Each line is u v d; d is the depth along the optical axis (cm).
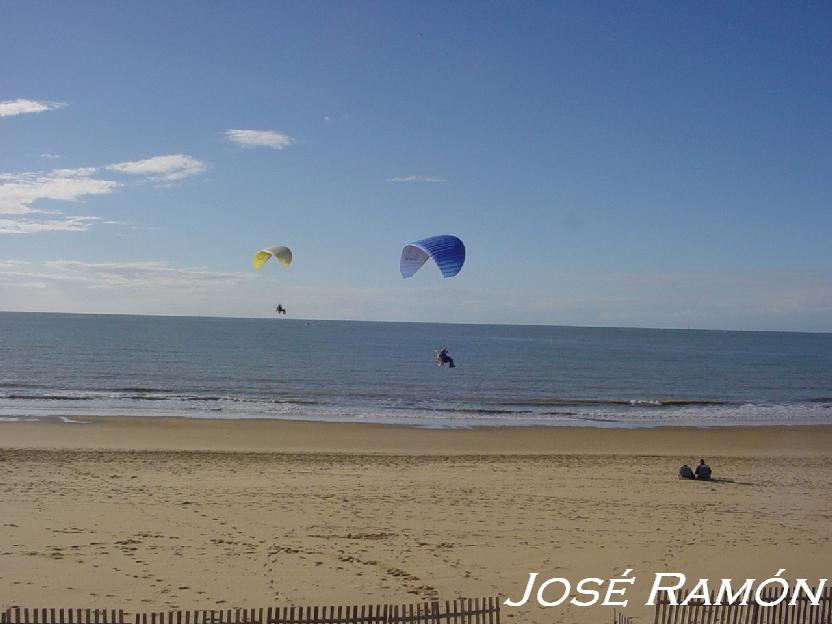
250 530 1463
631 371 7619
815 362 10181
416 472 2184
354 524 1540
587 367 7981
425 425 3344
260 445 2656
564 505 1788
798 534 1582
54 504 1584
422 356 8762
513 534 1509
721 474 2312
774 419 4003
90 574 1166
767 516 1744
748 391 5838
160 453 2350
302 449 2598
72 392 4378
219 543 1365
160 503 1641
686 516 1716
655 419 3862
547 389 5503
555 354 10638
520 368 7531
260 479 1983
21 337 10669
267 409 3797
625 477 2206
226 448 2562
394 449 2670
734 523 1661
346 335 16362
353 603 1102
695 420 3866
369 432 3061
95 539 1347
